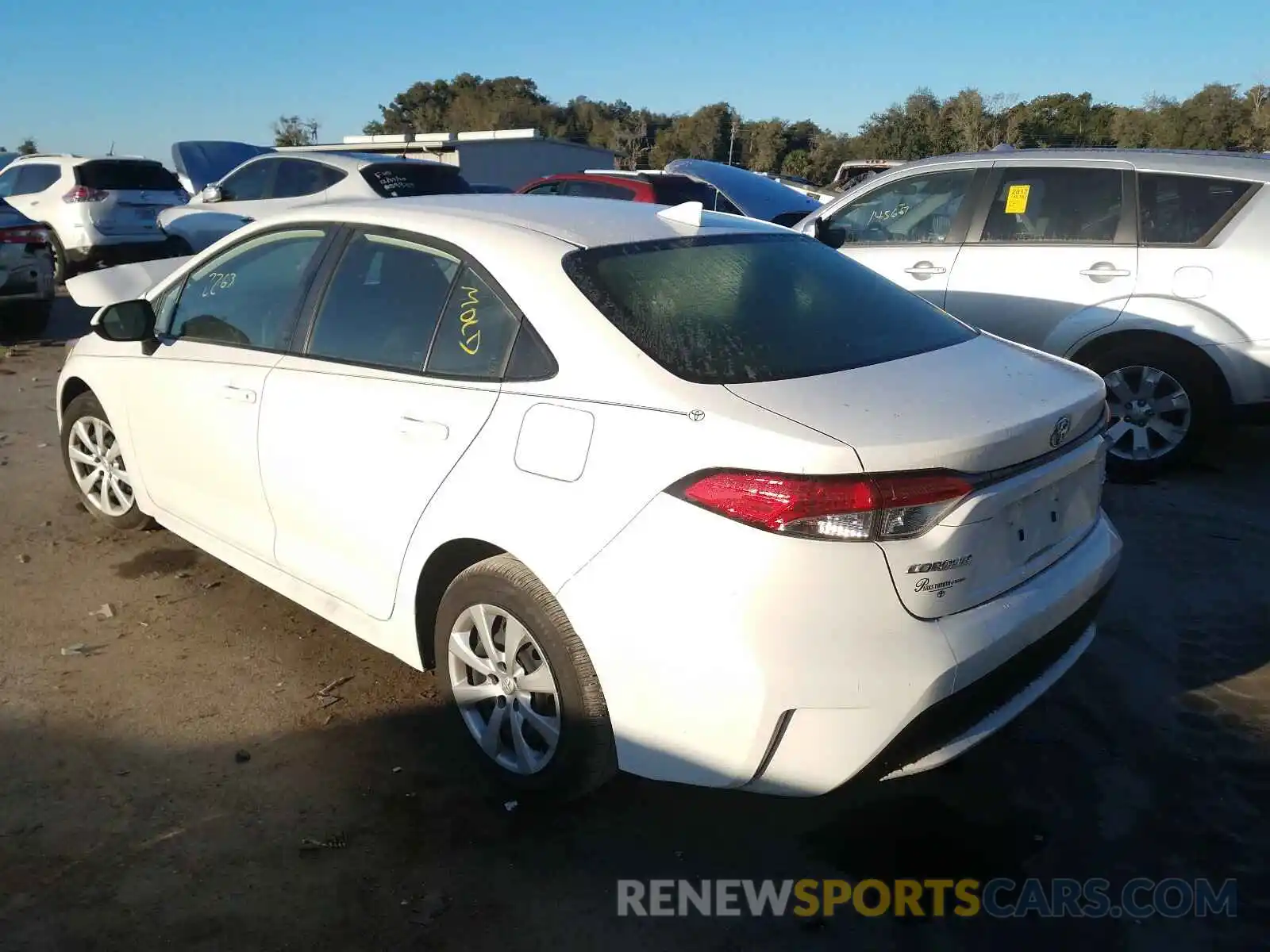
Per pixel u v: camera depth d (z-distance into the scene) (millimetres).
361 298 3480
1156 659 3904
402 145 27844
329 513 3428
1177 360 5793
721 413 2529
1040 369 3131
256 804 3051
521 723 3002
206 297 4152
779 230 3732
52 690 3637
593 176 11180
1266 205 5637
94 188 13180
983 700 2643
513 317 2990
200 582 4512
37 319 10469
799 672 2402
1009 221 6316
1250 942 2584
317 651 3953
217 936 2547
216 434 3891
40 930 2547
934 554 2459
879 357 2982
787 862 2867
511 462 2836
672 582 2492
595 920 2639
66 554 4785
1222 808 3072
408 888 2732
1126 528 5223
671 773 2596
